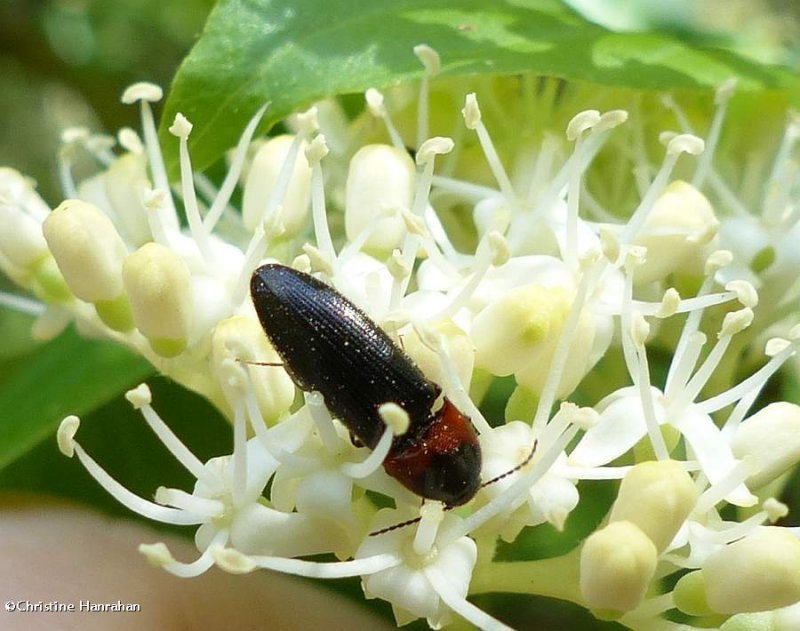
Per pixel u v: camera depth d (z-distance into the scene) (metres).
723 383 0.09
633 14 0.10
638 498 0.08
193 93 0.09
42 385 0.10
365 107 0.10
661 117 0.10
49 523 0.10
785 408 0.08
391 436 0.08
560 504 0.08
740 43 0.10
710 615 0.08
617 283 0.09
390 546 0.08
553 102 0.09
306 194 0.09
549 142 0.09
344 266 0.09
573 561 0.08
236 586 0.10
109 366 0.10
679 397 0.08
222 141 0.09
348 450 0.08
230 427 0.10
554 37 0.09
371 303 0.08
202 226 0.09
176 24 0.16
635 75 0.09
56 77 0.14
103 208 0.09
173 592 0.10
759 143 0.10
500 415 0.10
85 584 0.10
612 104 0.09
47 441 0.10
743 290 0.08
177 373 0.09
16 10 0.14
